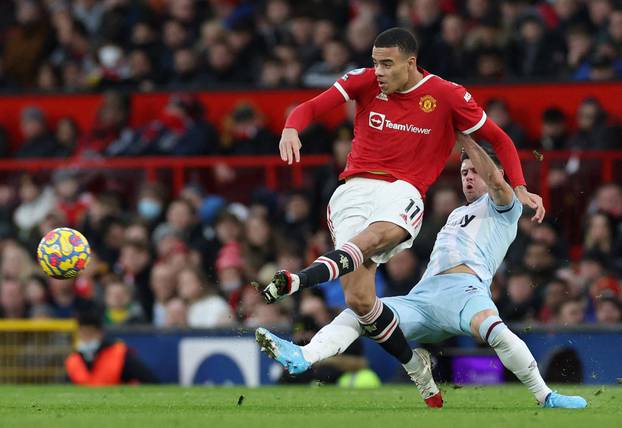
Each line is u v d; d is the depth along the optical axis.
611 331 40.81
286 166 53.69
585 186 50.53
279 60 57.81
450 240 26.52
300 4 62.78
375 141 26.16
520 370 25.45
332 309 43.50
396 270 46.56
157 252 52.19
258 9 65.38
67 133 58.88
